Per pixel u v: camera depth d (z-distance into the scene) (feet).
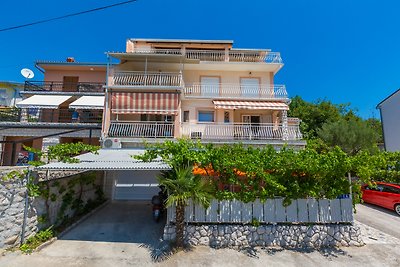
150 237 26.91
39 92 62.85
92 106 55.36
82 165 26.16
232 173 26.02
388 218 37.35
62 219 29.76
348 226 26.13
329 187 26.81
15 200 22.56
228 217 26.14
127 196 50.42
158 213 32.71
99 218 34.63
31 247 22.47
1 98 87.66
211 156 25.26
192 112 62.80
